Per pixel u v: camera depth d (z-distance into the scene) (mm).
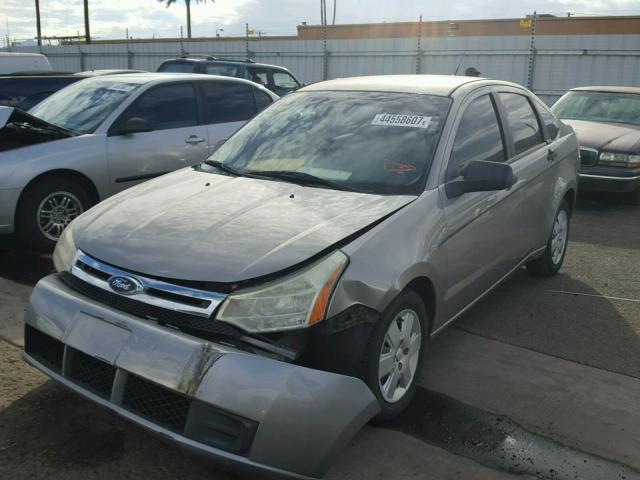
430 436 3109
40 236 5664
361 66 20484
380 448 2992
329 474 2787
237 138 4227
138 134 6324
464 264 3617
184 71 14062
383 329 2850
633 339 4316
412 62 19516
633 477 2836
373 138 3711
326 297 2574
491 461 2932
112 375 2639
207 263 2617
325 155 3695
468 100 3973
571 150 5469
